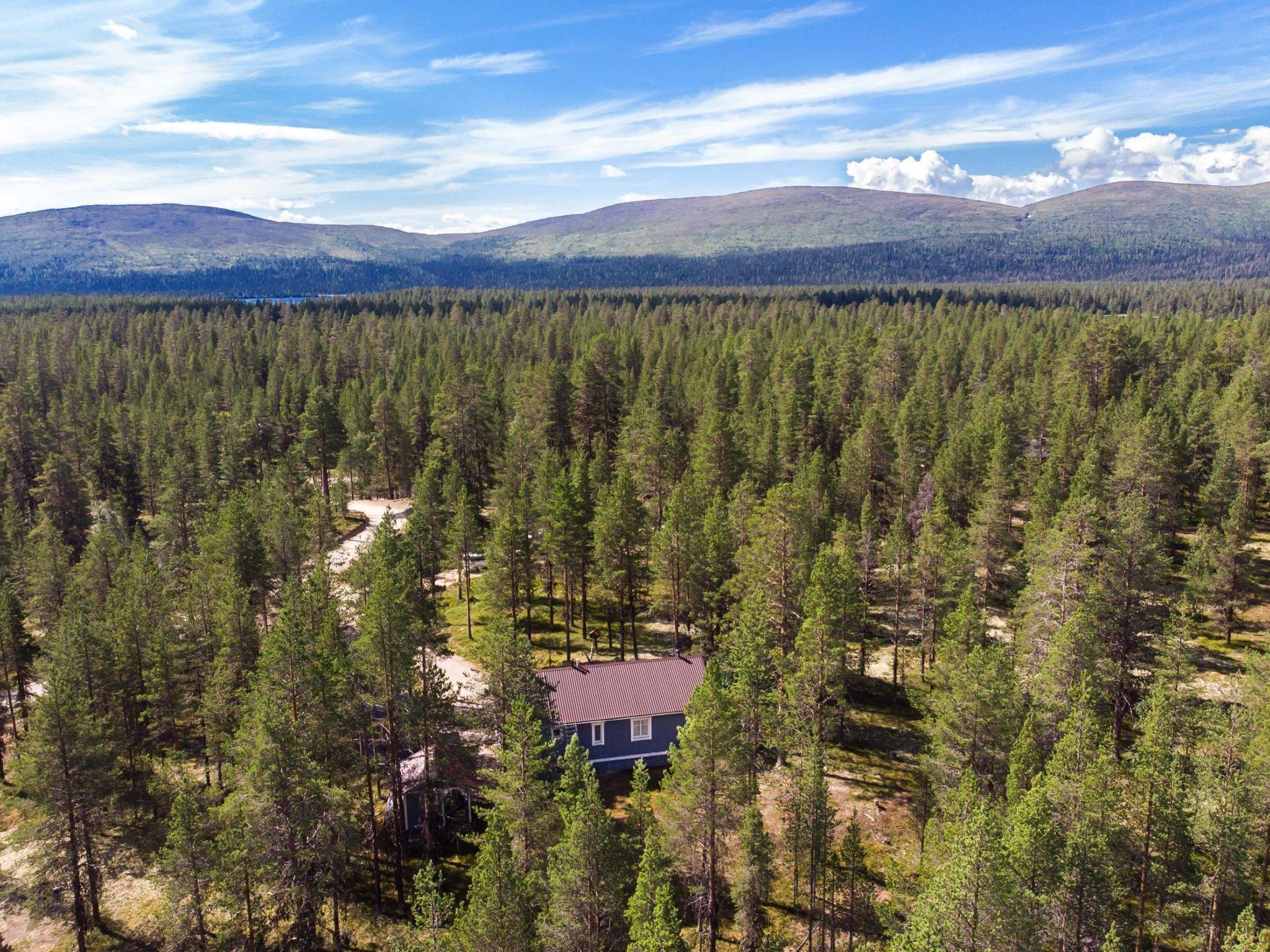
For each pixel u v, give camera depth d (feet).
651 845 83.35
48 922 122.31
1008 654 135.13
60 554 203.00
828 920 110.93
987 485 217.97
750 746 118.73
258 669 133.08
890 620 199.72
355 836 111.14
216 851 105.40
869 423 252.42
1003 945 72.38
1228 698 148.05
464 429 302.25
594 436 297.33
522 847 105.09
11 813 148.15
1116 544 137.59
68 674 127.75
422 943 89.66
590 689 150.71
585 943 88.63
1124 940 94.07
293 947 106.22
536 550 192.85
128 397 391.86
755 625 136.56
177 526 246.06
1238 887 90.79
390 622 116.57
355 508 305.53
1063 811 90.48
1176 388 286.87
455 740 124.77
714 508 186.39
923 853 100.01
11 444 297.94
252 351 483.92
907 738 155.53
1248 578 190.39
